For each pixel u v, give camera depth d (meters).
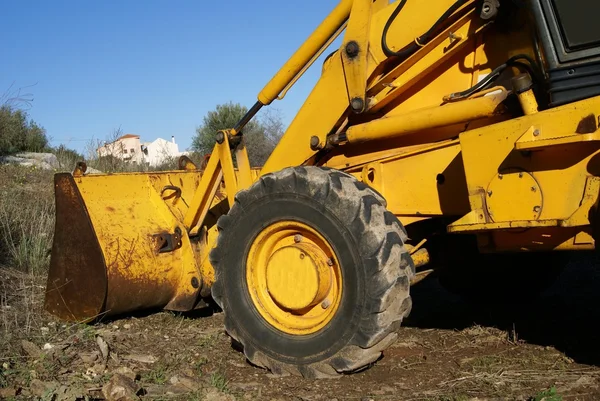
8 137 12.03
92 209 4.88
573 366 3.73
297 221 3.83
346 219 3.61
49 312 4.95
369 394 3.45
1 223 6.59
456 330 4.66
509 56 3.76
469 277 5.26
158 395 3.46
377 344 3.54
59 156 12.02
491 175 3.48
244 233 4.07
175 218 5.13
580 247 3.26
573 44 3.32
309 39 4.43
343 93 4.21
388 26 4.03
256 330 3.96
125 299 4.83
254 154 16.02
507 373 3.65
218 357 4.22
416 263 4.31
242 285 4.06
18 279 5.70
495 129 3.45
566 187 3.23
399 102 4.20
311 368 3.72
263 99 4.66
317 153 4.44
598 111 3.09
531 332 4.52
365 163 4.25
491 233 3.62
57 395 3.30
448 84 4.02
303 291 3.79
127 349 4.32
